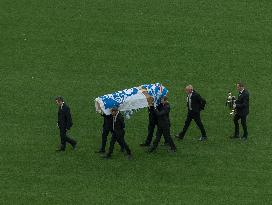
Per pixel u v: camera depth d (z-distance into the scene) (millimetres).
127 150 80938
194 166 79875
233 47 103000
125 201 74000
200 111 88438
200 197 74625
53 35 106562
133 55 101938
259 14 110188
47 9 112562
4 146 83500
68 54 102375
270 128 86688
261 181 77125
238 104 83188
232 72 97812
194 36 105562
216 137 85562
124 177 78062
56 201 74188
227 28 107062
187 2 113625
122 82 96125
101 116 89750
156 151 83000
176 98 92938
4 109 90562
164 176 78188
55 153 82500
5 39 105938
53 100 92500
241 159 80938
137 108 81875
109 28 107750
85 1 114562
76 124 88250
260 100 91938
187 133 86812
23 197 74812
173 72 98062
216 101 92312
